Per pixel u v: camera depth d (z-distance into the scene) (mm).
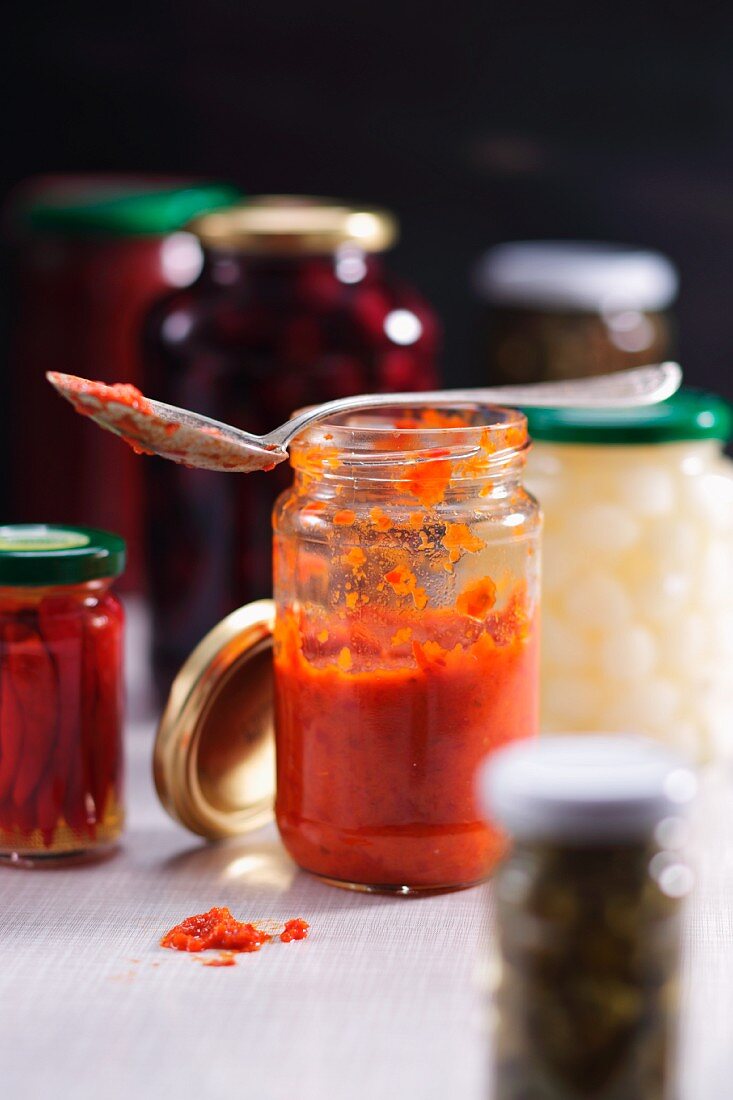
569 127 1262
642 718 941
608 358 1142
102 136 1286
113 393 831
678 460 946
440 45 1258
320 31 1263
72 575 872
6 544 892
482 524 848
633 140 1260
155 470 1023
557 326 1140
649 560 936
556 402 917
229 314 1003
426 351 1032
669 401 959
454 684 847
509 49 1256
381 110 1269
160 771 883
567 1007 725
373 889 865
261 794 915
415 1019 792
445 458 844
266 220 1012
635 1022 726
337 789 856
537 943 725
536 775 724
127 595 1152
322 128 1274
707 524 944
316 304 1006
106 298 1132
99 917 853
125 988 810
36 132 1288
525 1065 729
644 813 715
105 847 900
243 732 901
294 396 998
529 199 1272
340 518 846
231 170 1284
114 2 1269
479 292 1271
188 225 1025
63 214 1127
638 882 725
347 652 847
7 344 1309
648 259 1159
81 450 1140
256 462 852
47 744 881
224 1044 782
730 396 1283
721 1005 796
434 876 859
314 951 829
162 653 1030
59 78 1281
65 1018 795
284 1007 799
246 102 1274
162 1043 783
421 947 831
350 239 1012
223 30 1268
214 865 891
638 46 1249
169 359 1007
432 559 843
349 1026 790
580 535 936
